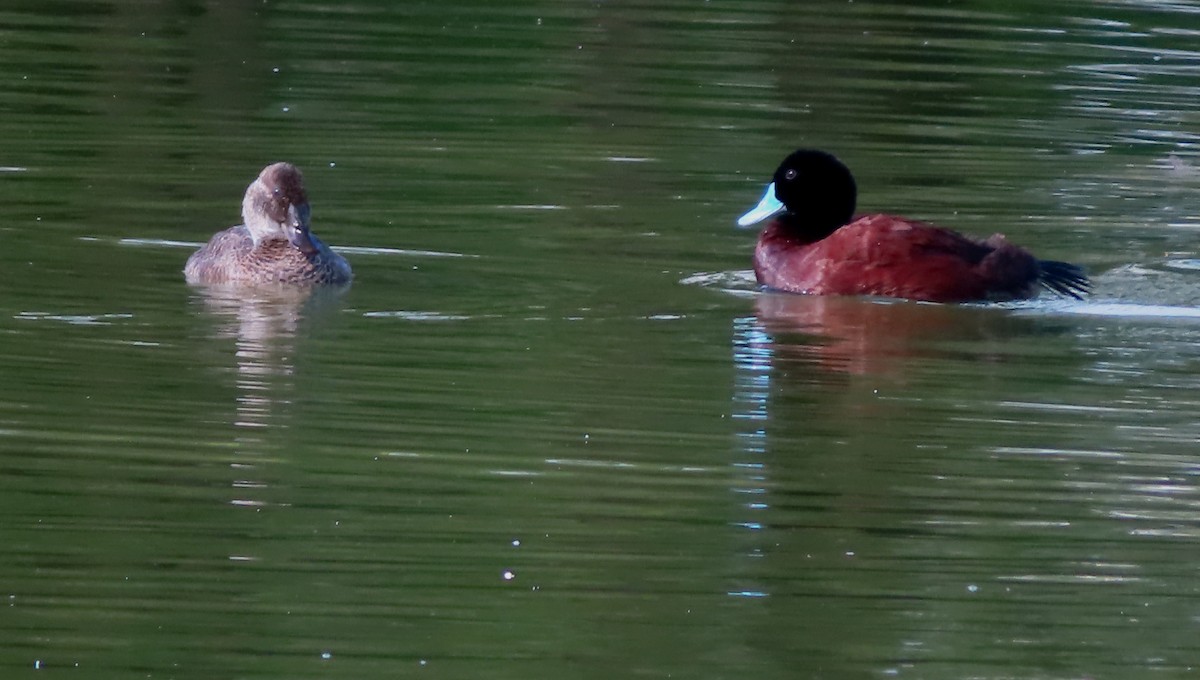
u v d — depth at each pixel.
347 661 9.62
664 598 10.39
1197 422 13.27
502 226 18.34
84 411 12.78
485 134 21.84
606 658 9.73
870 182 20.34
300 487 11.65
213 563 10.64
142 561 10.60
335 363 14.04
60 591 10.23
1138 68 26.33
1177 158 21.77
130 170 19.78
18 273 16.14
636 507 11.53
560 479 11.89
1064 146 22.16
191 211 18.48
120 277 16.23
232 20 27.31
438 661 9.63
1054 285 16.50
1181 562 11.04
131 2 28.20
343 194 19.23
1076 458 12.52
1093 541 11.29
